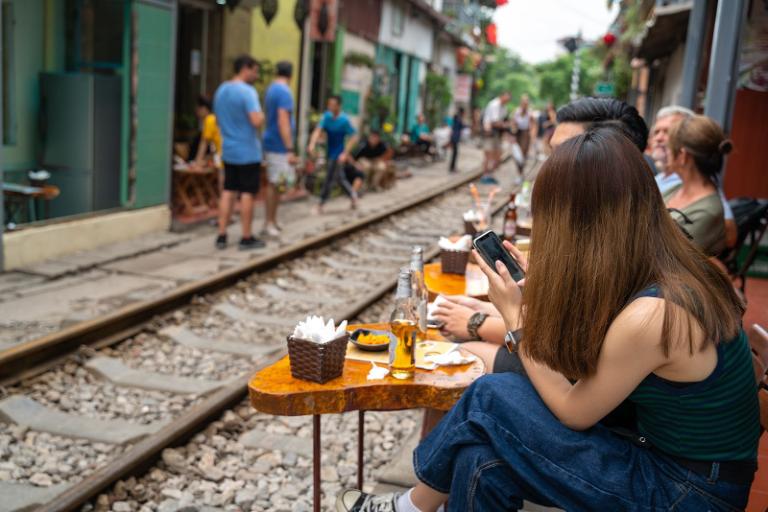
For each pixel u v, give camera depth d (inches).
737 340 83.2
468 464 88.0
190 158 467.2
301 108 616.1
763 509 113.8
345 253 388.8
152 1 386.0
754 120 284.2
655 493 83.5
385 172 667.4
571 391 85.6
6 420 174.6
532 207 87.1
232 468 161.9
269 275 326.6
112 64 384.5
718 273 86.2
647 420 86.5
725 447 83.3
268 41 575.2
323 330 101.7
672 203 169.5
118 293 277.3
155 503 145.5
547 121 1177.4
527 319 86.0
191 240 385.7
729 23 212.7
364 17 859.4
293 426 183.8
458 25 1455.5
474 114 1558.8
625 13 685.9
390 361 104.6
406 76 1107.3
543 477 85.6
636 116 143.6
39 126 381.1
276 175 399.5
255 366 223.3
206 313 269.3
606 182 82.1
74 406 187.8
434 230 481.1
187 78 522.3
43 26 379.6
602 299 81.6
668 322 79.1
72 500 136.6
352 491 101.4
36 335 225.1
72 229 339.3
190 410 177.6
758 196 287.9
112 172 384.5
